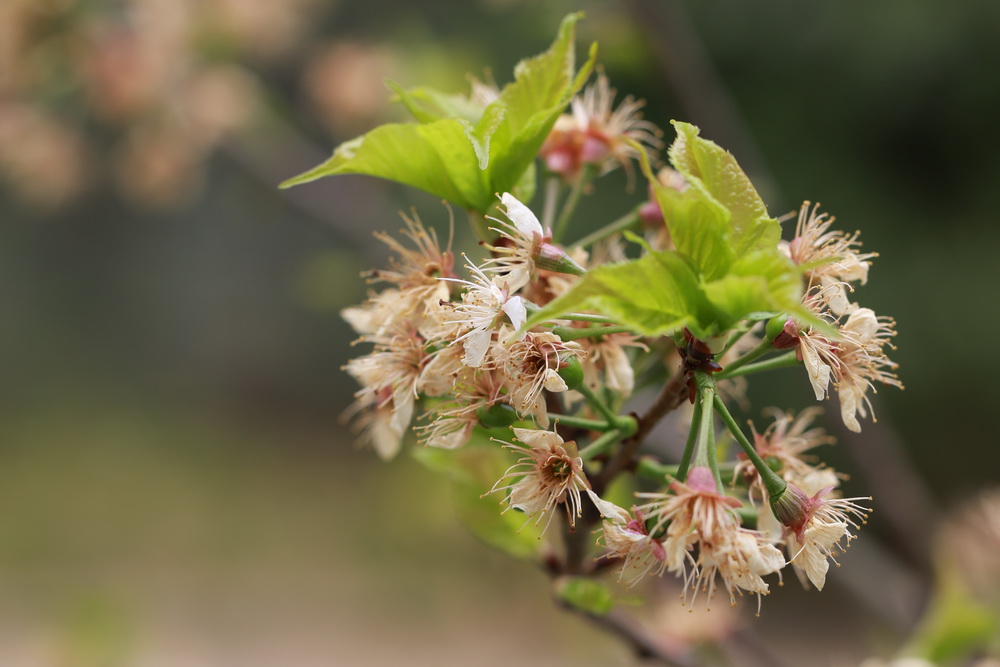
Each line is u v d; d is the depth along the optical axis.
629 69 0.83
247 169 1.03
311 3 1.19
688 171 0.47
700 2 2.14
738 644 0.61
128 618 1.05
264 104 1.05
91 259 3.96
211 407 3.90
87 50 1.03
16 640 2.21
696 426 0.48
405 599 2.41
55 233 3.89
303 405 3.90
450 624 2.26
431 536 2.43
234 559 2.75
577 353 0.48
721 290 0.46
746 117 2.21
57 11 1.01
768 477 0.48
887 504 0.77
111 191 3.61
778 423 0.51
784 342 0.49
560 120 0.53
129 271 3.98
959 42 2.07
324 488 3.28
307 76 1.09
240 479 3.35
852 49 2.11
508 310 0.48
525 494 0.49
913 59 2.09
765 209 0.47
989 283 2.18
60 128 1.16
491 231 0.51
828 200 2.21
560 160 0.53
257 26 1.08
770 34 2.12
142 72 1.01
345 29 2.31
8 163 1.15
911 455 2.31
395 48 1.08
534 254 0.49
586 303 0.46
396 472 1.23
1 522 2.97
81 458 3.47
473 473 0.53
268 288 3.92
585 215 2.11
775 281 0.46
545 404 0.50
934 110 2.16
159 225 3.88
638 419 0.49
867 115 2.19
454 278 0.51
